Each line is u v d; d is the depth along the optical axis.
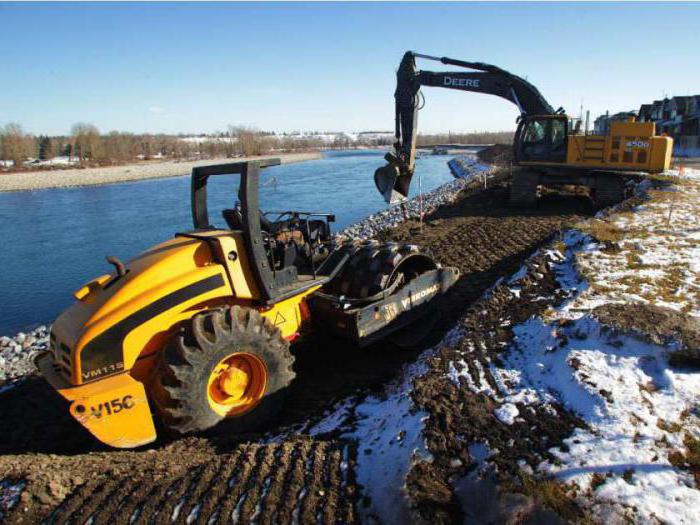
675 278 7.49
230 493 3.90
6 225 24.69
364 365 6.58
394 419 4.80
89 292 5.02
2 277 15.59
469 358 5.77
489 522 3.41
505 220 14.34
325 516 3.62
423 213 18.33
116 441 4.47
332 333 6.17
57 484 4.09
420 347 6.93
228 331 4.79
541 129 15.73
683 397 4.40
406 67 11.18
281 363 5.25
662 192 14.32
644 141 14.39
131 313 4.59
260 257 5.25
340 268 6.36
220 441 4.80
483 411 4.64
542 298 7.25
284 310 5.79
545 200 17.14
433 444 4.16
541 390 4.93
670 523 3.19
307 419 5.41
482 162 42.75
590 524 3.25
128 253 18.19
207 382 4.73
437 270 6.94
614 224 11.14
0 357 8.98
